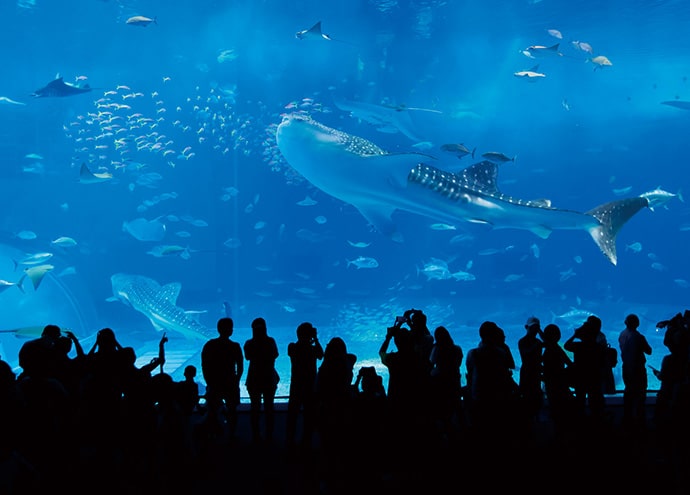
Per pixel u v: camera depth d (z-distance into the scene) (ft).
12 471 15.84
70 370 16.38
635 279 150.71
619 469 16.08
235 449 18.99
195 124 106.01
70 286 65.36
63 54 95.25
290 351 19.06
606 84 112.98
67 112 87.15
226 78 105.91
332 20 82.84
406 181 30.07
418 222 132.05
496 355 17.34
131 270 96.68
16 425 12.52
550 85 113.09
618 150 152.97
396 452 16.70
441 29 85.20
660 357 48.85
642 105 125.59
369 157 29.09
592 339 18.34
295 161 31.91
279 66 105.70
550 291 125.39
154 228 65.21
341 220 127.03
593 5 72.59
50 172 85.61
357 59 103.24
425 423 16.98
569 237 144.05
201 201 108.68
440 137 126.82
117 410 15.38
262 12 79.71
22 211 83.87
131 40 92.68
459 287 117.29
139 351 53.67
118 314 87.10
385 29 86.22
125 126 93.25
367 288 125.90
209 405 18.67
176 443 15.94
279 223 122.31
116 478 15.29
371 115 59.31
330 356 16.78
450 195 30.89
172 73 103.60
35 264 59.57
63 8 79.66
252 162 112.78
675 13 74.79
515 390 17.52
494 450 16.92
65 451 14.06
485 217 31.71
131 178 95.14
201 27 87.56
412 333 19.27
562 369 18.42
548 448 17.90
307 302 93.30
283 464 17.56
